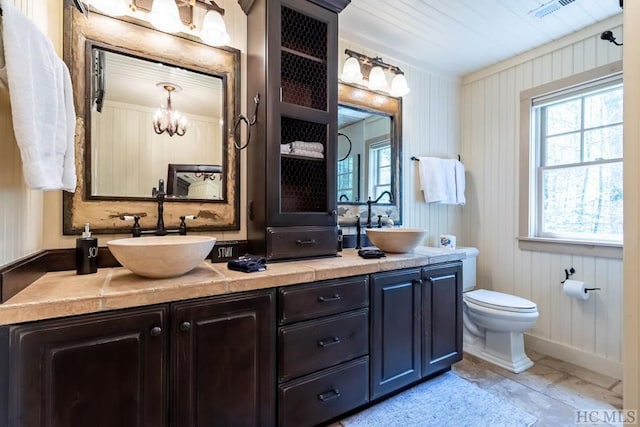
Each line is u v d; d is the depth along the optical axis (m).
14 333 0.93
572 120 2.44
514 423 1.64
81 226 1.49
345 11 2.13
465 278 2.69
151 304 1.13
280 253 1.70
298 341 1.46
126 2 1.61
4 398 0.92
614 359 2.14
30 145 0.91
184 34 1.75
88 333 1.03
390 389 1.80
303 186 2.01
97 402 1.04
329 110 1.91
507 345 2.27
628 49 0.71
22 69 0.89
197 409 1.21
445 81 3.02
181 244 1.21
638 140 0.69
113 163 1.57
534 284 2.60
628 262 0.71
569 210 2.45
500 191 2.83
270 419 1.39
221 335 1.27
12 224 1.07
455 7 2.08
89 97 1.51
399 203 2.66
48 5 1.37
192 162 1.78
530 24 2.26
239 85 1.91
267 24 1.70
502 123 2.82
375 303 1.74
